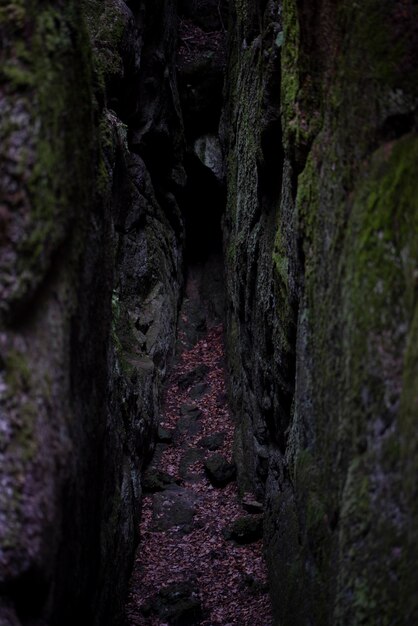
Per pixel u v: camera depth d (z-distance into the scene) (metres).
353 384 2.61
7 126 2.27
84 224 2.80
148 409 5.84
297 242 3.53
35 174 2.29
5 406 2.24
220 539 5.07
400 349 2.33
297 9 3.30
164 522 5.27
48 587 2.32
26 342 2.30
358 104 2.88
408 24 2.72
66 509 2.52
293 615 3.47
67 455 2.42
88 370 2.92
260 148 4.45
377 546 2.32
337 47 3.09
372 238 2.57
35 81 2.31
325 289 3.10
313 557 3.18
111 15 5.75
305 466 3.40
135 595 4.48
